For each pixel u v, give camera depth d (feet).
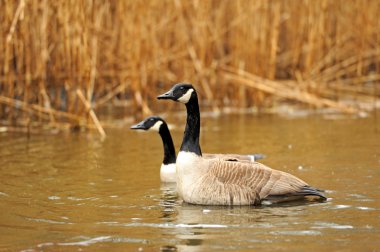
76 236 30.01
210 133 59.00
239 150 50.42
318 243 28.58
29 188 39.47
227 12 79.41
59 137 57.67
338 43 82.02
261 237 29.48
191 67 74.49
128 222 32.17
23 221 32.48
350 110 70.03
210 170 35.53
